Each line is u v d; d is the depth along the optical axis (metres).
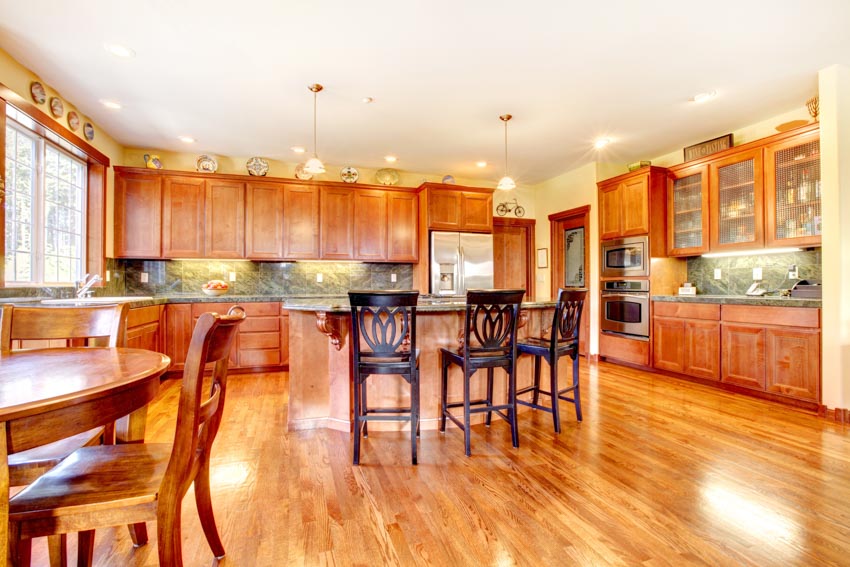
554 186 5.89
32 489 1.06
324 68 2.82
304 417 2.72
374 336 2.21
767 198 3.47
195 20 2.28
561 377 3.24
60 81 2.97
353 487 1.93
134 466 1.20
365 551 1.47
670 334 4.10
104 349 1.52
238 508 1.75
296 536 1.55
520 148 4.58
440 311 2.62
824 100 2.88
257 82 3.01
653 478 2.01
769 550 1.47
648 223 4.33
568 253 5.68
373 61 2.73
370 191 5.16
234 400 3.39
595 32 2.42
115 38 2.45
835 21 2.32
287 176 5.16
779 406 3.15
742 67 2.84
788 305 3.13
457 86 3.09
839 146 2.84
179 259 4.63
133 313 3.32
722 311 3.62
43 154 3.16
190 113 3.57
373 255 5.16
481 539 1.54
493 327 2.39
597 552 1.46
